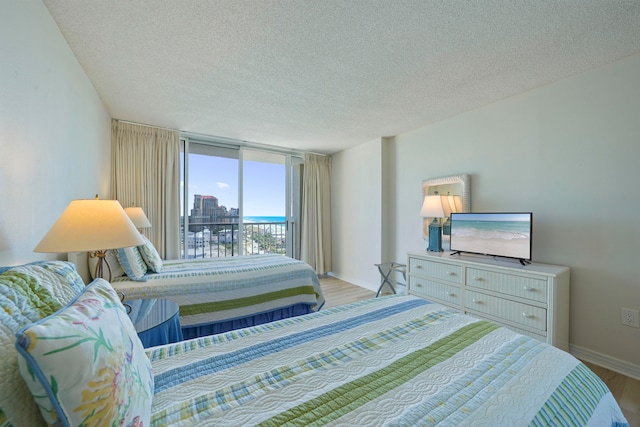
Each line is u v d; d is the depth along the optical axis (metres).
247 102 2.72
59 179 1.67
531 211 2.47
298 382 0.88
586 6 1.47
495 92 2.52
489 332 1.22
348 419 0.72
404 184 3.76
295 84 2.35
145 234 3.37
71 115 1.85
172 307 1.72
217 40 1.76
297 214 4.84
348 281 4.59
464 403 0.78
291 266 2.72
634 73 1.93
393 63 2.03
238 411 0.75
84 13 1.52
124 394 0.61
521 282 2.14
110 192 3.14
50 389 0.51
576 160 2.21
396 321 1.34
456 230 2.85
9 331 0.61
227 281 2.34
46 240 1.25
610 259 2.04
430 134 3.40
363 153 4.29
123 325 0.76
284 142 4.21
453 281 2.61
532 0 1.43
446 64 2.05
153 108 2.88
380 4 1.46
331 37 1.73
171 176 3.57
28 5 1.28
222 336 1.19
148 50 1.87
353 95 2.57
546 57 1.96
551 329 1.98
